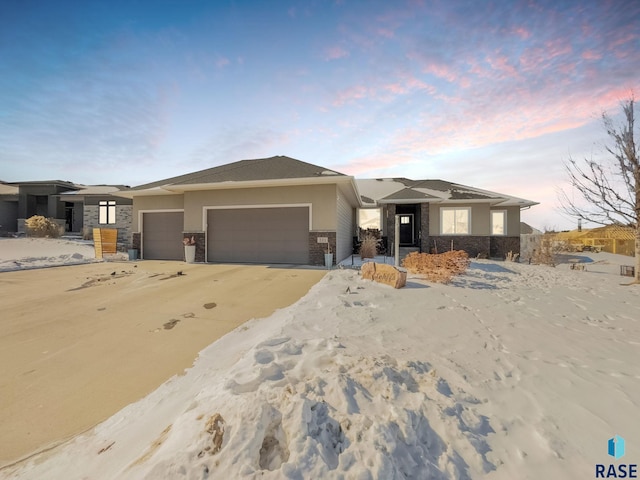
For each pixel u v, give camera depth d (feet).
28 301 22.35
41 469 6.89
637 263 32.30
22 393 10.36
